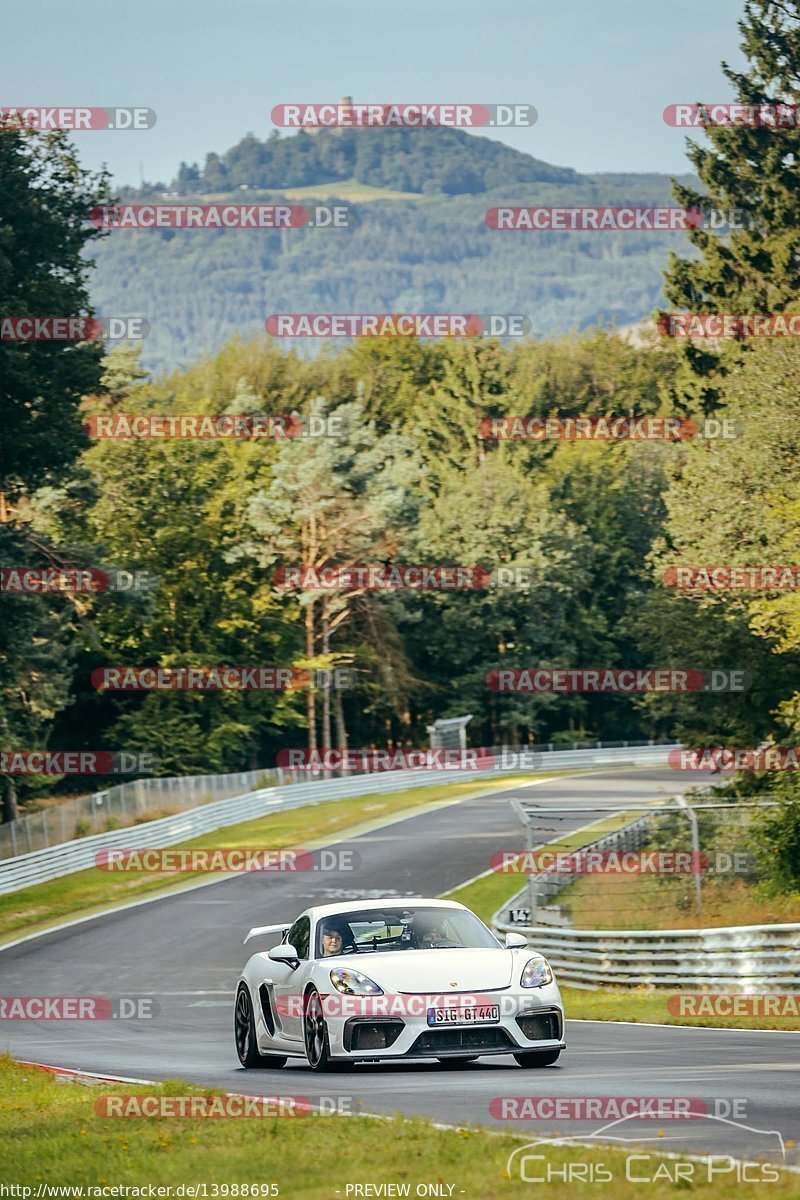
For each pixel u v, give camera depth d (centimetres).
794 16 15862
